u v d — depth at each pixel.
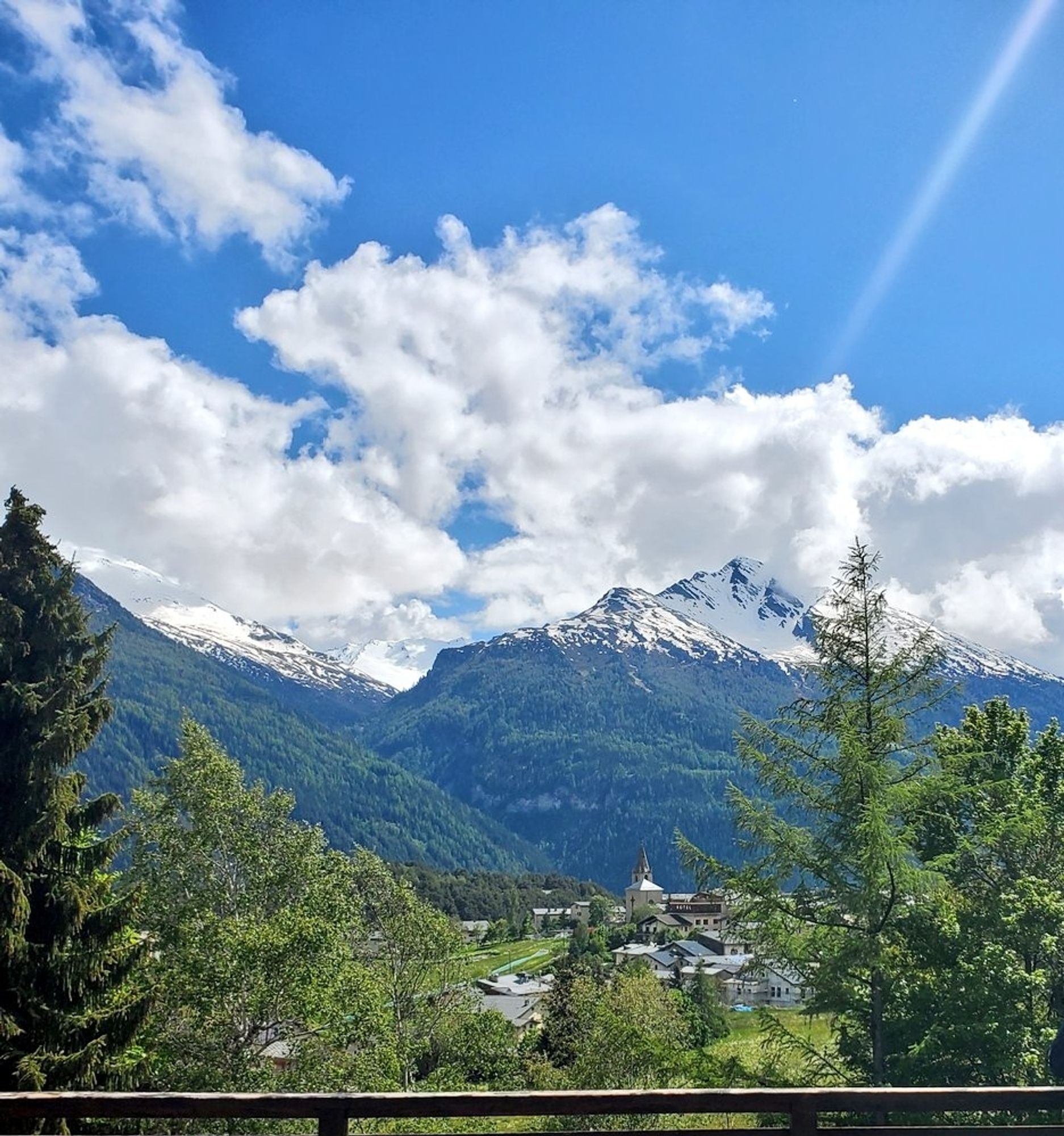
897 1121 14.12
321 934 23.42
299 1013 23.14
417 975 32.16
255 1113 5.26
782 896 15.95
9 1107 5.15
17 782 15.77
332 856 28.03
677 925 145.88
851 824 15.48
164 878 25.64
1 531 16.81
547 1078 35.03
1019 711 21.55
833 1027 16.12
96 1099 5.21
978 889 18.53
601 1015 32.41
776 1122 15.34
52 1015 15.64
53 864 16.47
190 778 26.23
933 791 15.55
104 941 16.52
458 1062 34.28
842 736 15.77
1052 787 20.50
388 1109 5.32
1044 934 17.09
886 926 15.09
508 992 80.06
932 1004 15.62
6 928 14.84
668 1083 29.78
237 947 22.61
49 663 16.80
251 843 26.36
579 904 196.12
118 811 17.50
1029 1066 15.48
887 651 16.34
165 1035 22.92
